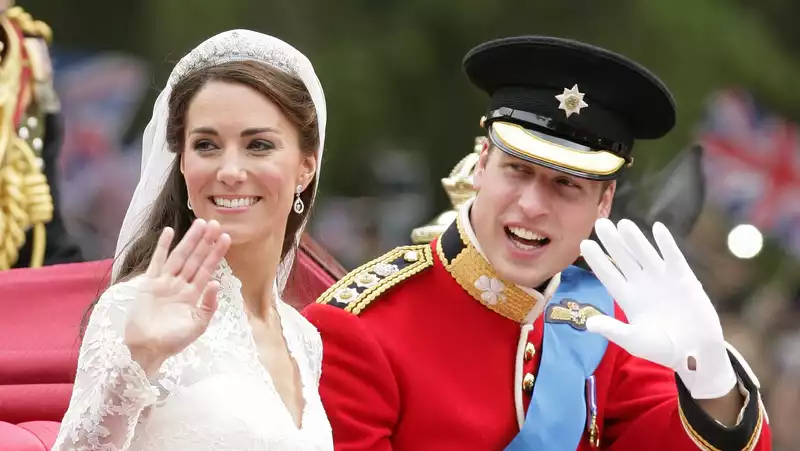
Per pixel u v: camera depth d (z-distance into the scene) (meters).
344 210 45.91
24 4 47.84
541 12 49.12
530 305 15.50
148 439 11.65
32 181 19.05
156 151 13.38
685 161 21.75
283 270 14.40
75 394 11.63
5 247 18.72
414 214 47.91
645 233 20.52
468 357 15.40
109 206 41.38
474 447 15.19
